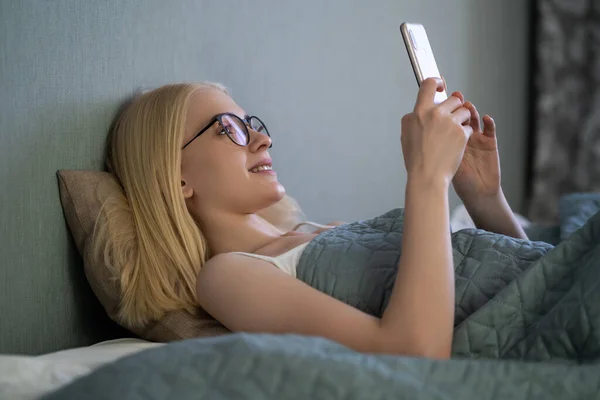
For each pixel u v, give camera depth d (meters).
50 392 0.85
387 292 1.20
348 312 1.09
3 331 1.21
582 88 3.58
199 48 1.81
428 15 2.90
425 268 1.06
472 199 1.50
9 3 1.21
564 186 3.63
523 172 3.74
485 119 1.44
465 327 1.10
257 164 1.44
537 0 3.67
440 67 2.97
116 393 0.80
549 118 3.61
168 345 0.88
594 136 3.58
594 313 0.99
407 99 2.83
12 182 1.22
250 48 2.00
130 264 1.32
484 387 0.88
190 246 1.36
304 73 2.24
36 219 1.28
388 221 1.34
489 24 3.35
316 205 2.31
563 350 1.01
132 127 1.43
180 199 1.37
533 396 0.89
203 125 1.42
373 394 0.82
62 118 1.35
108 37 1.48
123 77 1.53
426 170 1.13
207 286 1.22
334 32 2.39
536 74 3.66
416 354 1.02
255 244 1.41
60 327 1.35
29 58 1.26
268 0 2.07
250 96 2.01
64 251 1.36
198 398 0.80
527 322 1.10
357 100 2.52
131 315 1.32
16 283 1.24
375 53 2.62
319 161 2.32
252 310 1.15
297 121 2.21
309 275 1.25
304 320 1.10
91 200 1.34
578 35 3.57
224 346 0.85
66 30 1.36
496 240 1.25
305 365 0.83
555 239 1.89
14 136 1.23
